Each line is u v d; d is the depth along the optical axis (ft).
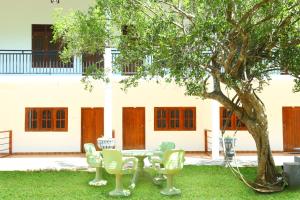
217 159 47.34
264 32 27.53
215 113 47.60
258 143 31.14
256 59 30.01
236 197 28.25
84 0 55.01
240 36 26.86
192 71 26.03
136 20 28.58
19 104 55.26
